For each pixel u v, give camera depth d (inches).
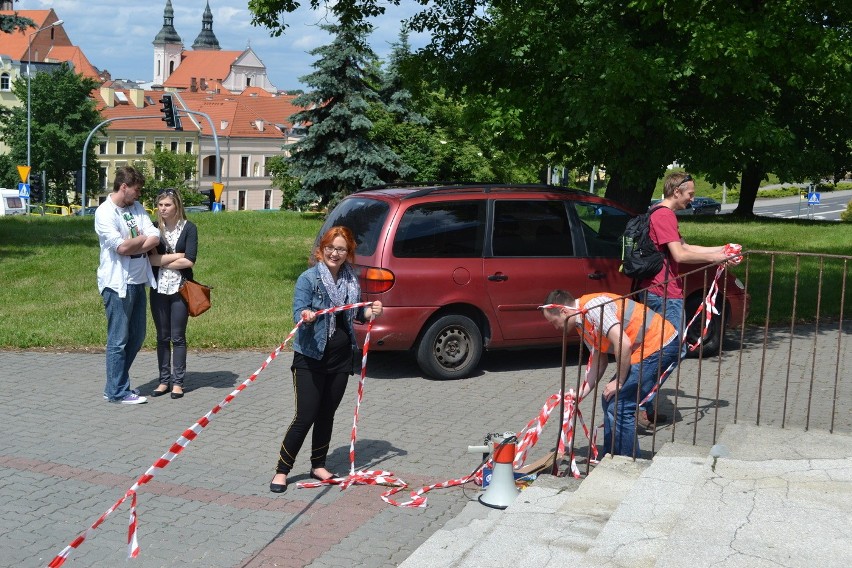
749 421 306.5
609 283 398.9
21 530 221.8
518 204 388.2
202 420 205.6
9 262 671.1
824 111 1048.2
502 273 380.8
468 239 377.7
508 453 236.8
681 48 536.4
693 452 243.0
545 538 193.5
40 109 3230.8
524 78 618.2
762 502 199.8
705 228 1143.6
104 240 329.1
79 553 209.3
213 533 221.9
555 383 374.3
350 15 638.5
